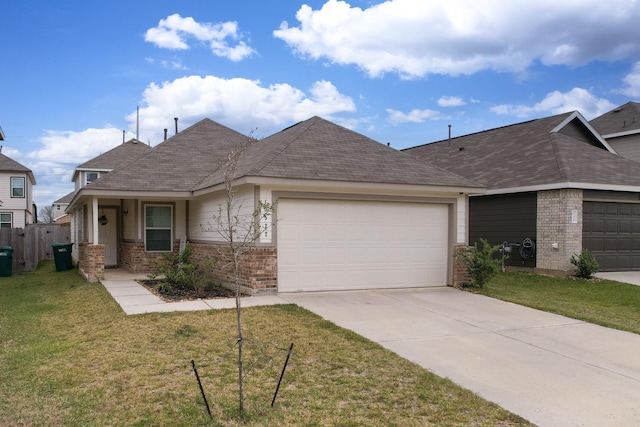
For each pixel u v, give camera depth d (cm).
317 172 1029
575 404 482
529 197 1463
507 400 491
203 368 563
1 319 835
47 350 634
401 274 1138
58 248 1711
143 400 474
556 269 1370
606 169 1480
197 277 1060
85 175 2625
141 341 662
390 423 435
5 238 1728
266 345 647
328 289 1065
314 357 609
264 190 994
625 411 467
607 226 1440
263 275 1001
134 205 1444
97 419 434
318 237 1057
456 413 457
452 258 1173
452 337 720
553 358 632
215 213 1210
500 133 1970
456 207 1184
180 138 1596
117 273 1440
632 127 2133
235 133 1694
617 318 890
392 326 773
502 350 662
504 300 1022
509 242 1525
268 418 440
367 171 1093
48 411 449
